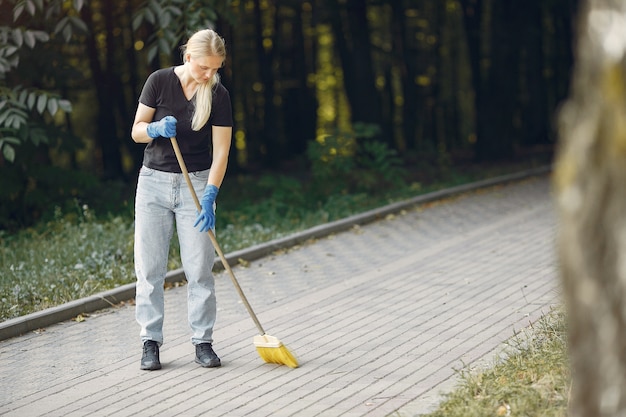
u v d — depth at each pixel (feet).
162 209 19.01
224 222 40.57
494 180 54.03
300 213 43.11
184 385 17.74
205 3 38.01
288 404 16.25
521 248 32.01
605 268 8.67
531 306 22.94
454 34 94.79
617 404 8.75
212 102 18.65
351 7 68.08
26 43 34.99
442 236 35.86
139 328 22.85
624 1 8.55
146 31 63.87
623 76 8.52
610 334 8.69
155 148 18.85
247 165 84.43
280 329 22.09
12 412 16.49
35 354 20.67
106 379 18.39
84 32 36.60
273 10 79.71
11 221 39.75
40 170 40.01
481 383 16.01
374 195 49.93
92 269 28.78
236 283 18.93
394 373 17.90
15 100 34.24
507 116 73.97
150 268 18.99
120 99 71.72
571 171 8.86
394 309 23.67
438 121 103.04
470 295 24.80
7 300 25.12
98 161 78.07
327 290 26.55
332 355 19.49
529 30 74.64
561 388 15.02
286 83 86.84
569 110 9.01
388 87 89.45
